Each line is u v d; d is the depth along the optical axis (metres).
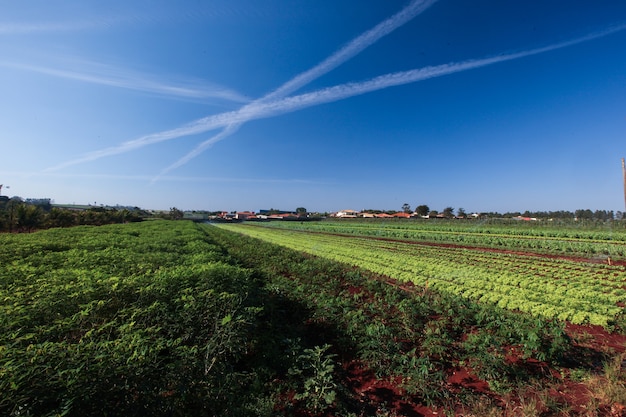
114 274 8.42
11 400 3.35
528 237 39.62
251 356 7.23
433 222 70.31
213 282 7.79
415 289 15.01
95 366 3.88
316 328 9.35
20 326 5.26
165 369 4.85
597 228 45.00
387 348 7.45
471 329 9.24
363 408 5.99
